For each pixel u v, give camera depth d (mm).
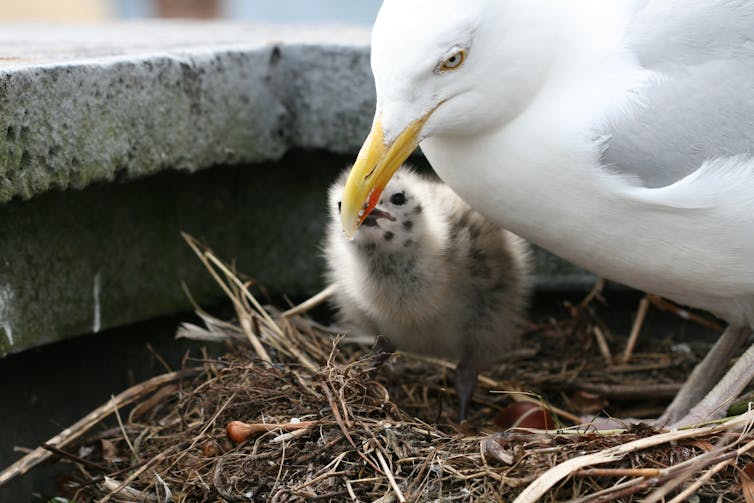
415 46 4145
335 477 4223
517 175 4422
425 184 5570
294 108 5926
